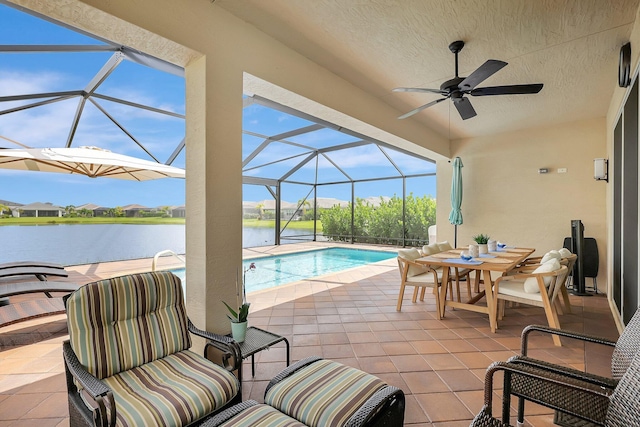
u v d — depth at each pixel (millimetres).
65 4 1693
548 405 1323
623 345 1452
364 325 3326
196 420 1355
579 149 5203
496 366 1338
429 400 2006
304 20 2525
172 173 4820
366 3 2297
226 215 2406
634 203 2766
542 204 5535
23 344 2850
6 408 1897
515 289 3240
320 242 11641
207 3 2285
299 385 1505
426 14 2416
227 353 1854
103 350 1543
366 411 1203
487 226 6109
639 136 2455
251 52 2592
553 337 2852
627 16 2414
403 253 3932
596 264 4898
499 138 5992
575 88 3834
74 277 5383
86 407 1366
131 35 2002
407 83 3729
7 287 3475
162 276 1877
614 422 1088
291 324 3348
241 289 2518
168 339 1785
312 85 3189
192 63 2336
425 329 3229
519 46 2873
